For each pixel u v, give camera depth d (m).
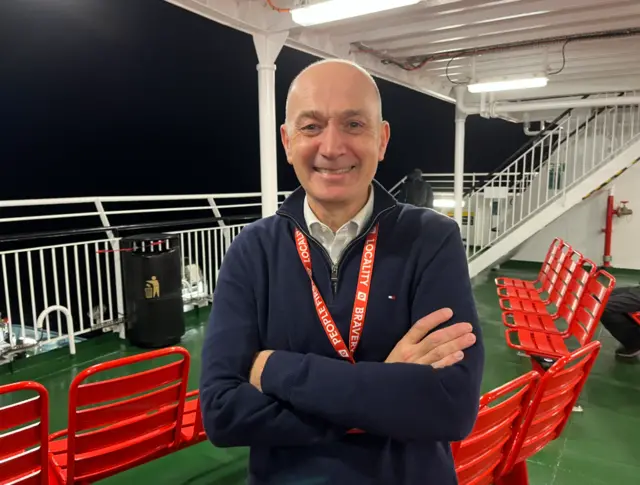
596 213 9.05
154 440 2.14
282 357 0.99
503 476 2.29
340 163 1.01
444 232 1.06
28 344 4.20
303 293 1.05
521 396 1.94
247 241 1.13
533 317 4.36
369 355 1.01
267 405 0.95
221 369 1.02
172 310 4.73
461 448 1.68
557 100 8.42
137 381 1.97
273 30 4.31
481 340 1.00
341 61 1.04
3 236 4.00
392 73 6.34
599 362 4.44
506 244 7.61
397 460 0.99
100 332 5.41
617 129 7.78
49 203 4.42
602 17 4.35
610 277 3.46
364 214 1.07
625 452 2.96
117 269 4.91
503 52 5.73
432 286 1.01
